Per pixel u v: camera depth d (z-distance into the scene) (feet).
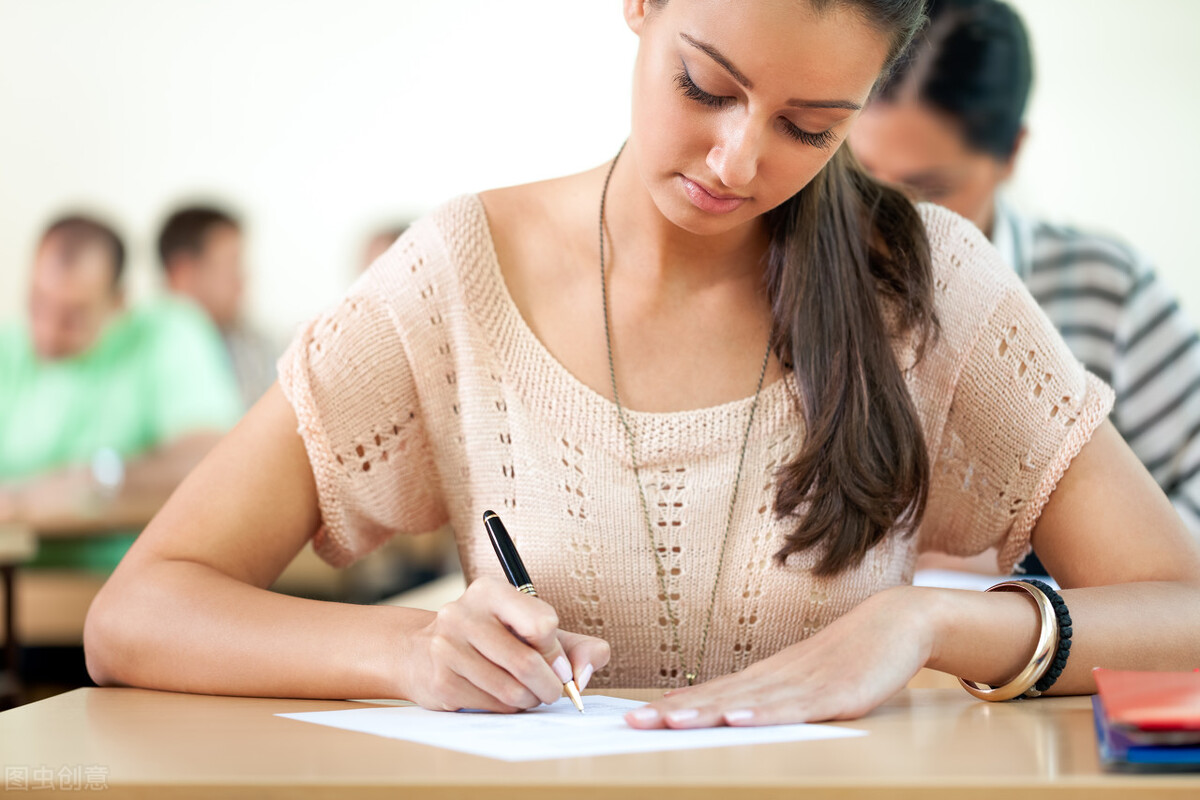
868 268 3.76
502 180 18.60
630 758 2.32
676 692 2.81
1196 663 3.09
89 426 15.03
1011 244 6.82
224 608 3.25
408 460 3.95
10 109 18.71
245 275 18.48
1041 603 3.04
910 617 2.92
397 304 3.85
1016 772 2.19
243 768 2.27
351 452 3.81
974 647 2.98
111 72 18.63
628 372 3.80
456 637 2.87
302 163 18.61
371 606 3.24
